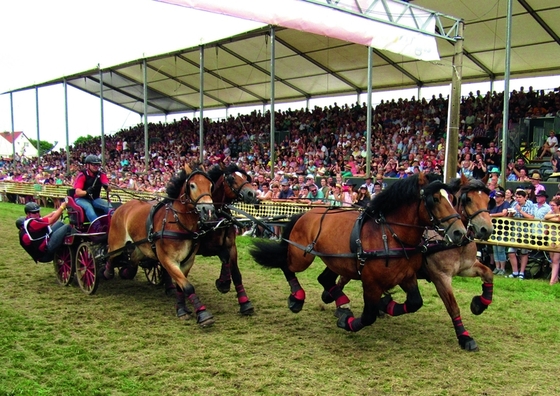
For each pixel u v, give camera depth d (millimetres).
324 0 8633
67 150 30359
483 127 19516
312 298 7852
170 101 34312
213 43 19531
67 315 6793
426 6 14922
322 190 14117
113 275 8742
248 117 30844
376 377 4809
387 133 22062
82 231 8125
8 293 8031
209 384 4598
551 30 16062
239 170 7559
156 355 5312
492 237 9445
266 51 21188
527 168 15617
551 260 8977
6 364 5020
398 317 6891
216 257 11633
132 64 24594
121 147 38250
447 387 4605
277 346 5656
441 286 5836
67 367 4957
